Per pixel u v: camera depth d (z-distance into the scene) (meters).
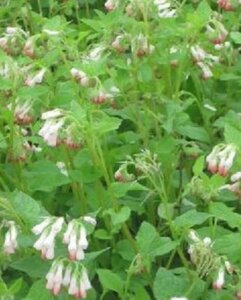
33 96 0.39
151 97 0.43
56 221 0.30
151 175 0.37
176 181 0.41
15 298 0.33
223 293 0.33
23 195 0.33
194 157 0.41
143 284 0.34
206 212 0.37
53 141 0.34
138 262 0.33
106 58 0.41
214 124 0.43
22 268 0.32
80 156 0.37
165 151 0.40
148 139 0.42
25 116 0.39
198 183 0.35
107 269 0.35
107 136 0.42
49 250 0.30
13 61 0.40
